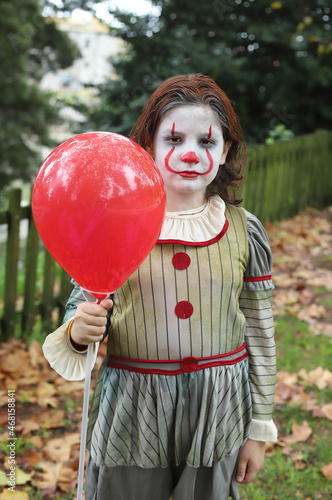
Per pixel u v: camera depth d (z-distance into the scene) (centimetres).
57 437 296
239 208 175
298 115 834
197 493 172
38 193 134
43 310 423
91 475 173
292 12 793
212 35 781
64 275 420
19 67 1312
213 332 160
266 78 804
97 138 134
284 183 703
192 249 159
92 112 820
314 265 564
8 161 1364
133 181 130
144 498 170
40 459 276
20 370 355
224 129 165
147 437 158
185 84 161
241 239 167
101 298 148
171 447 164
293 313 445
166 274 157
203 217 165
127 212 129
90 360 149
